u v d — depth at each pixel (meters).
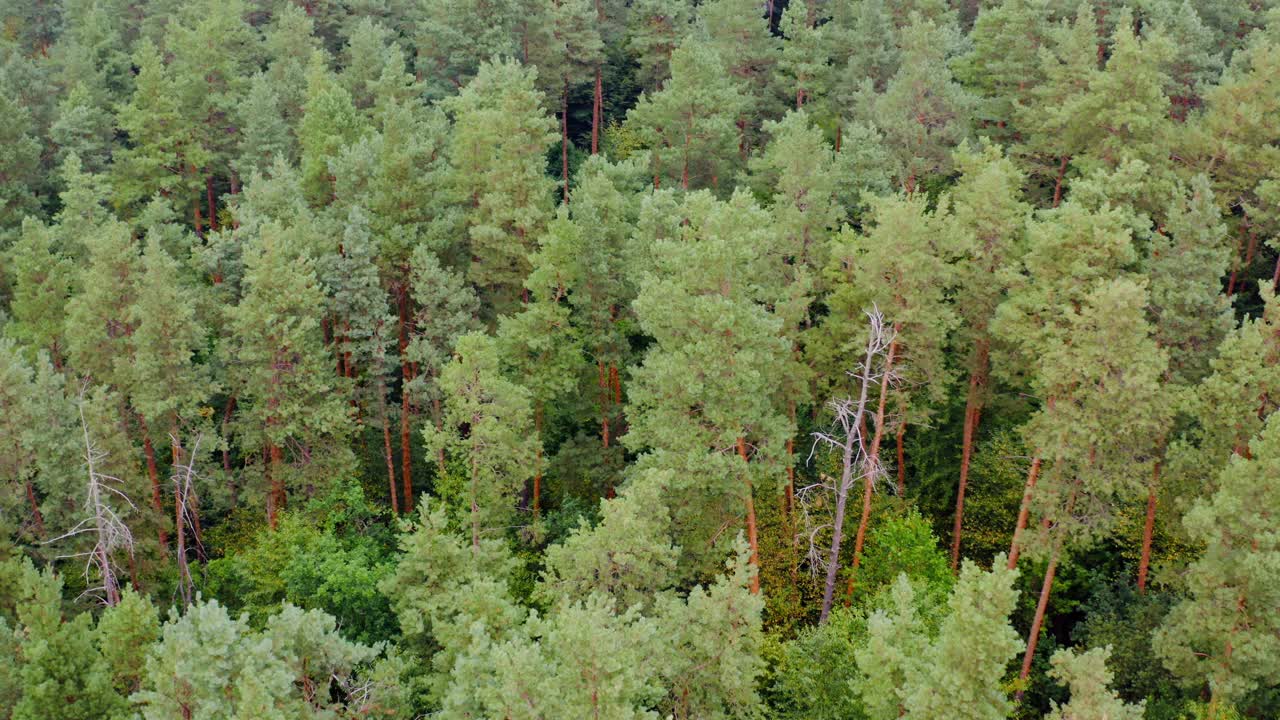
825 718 27.61
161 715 21.72
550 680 21.20
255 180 49.41
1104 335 29.12
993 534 40.06
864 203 45.66
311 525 39.53
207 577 40.12
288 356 39.50
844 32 66.19
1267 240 40.75
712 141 55.03
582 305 43.16
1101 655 20.94
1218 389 30.25
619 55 75.38
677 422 33.50
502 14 66.69
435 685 26.89
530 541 41.56
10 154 56.09
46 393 36.22
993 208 35.34
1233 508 26.98
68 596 37.50
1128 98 43.06
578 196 51.28
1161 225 40.81
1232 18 56.09
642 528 28.89
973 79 57.22
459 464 39.59
